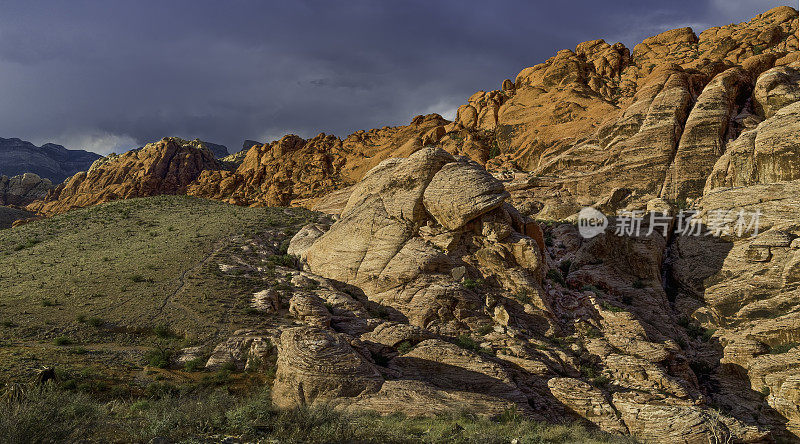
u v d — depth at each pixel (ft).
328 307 119.34
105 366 82.12
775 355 110.22
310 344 82.48
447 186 141.59
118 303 113.91
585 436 67.72
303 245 164.35
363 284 133.80
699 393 101.09
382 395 77.00
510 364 99.14
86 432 39.09
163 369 86.28
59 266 145.07
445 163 150.71
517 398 87.66
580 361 105.81
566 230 183.52
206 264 143.43
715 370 118.32
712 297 139.33
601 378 98.48
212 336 99.55
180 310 110.93
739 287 134.62
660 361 106.93
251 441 41.81
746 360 113.80
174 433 41.98
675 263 155.12
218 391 71.97
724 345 124.16
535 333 116.57
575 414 89.20
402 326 106.42
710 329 133.59
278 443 41.47
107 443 38.06
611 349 109.81
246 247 163.63
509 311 120.26
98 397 69.82
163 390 75.10
